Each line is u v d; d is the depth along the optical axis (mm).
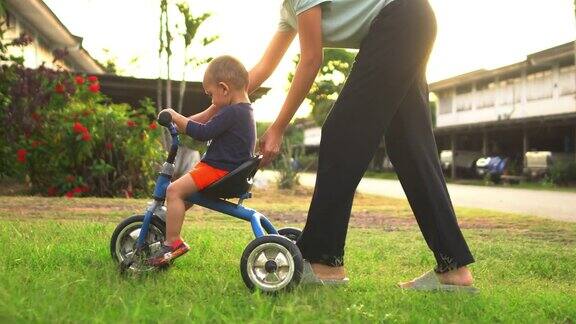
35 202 8594
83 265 3574
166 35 15750
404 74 3273
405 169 3477
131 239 3611
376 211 9773
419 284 3479
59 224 5688
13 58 11703
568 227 7488
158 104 15977
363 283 3459
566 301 3049
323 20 3309
